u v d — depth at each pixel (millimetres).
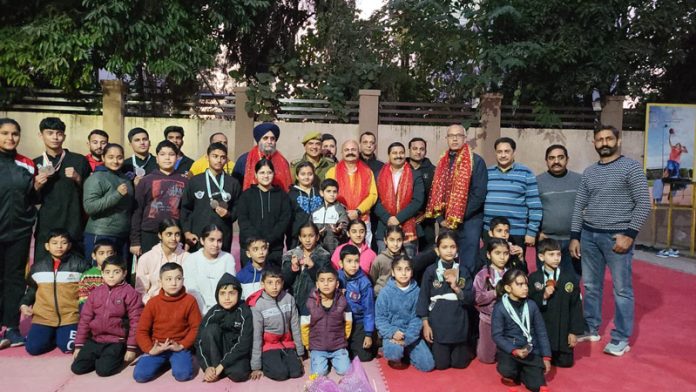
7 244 4504
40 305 4328
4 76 9273
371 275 4738
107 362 3910
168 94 10531
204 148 10391
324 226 4992
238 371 3859
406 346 4262
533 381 3770
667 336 5000
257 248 4336
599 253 4727
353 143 5367
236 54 11484
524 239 4965
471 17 10617
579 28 10164
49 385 3738
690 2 10117
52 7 9203
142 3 9156
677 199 10305
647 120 10297
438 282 4227
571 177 4949
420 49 10938
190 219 4891
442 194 5246
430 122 10883
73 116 10047
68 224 4695
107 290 4078
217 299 4012
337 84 10766
